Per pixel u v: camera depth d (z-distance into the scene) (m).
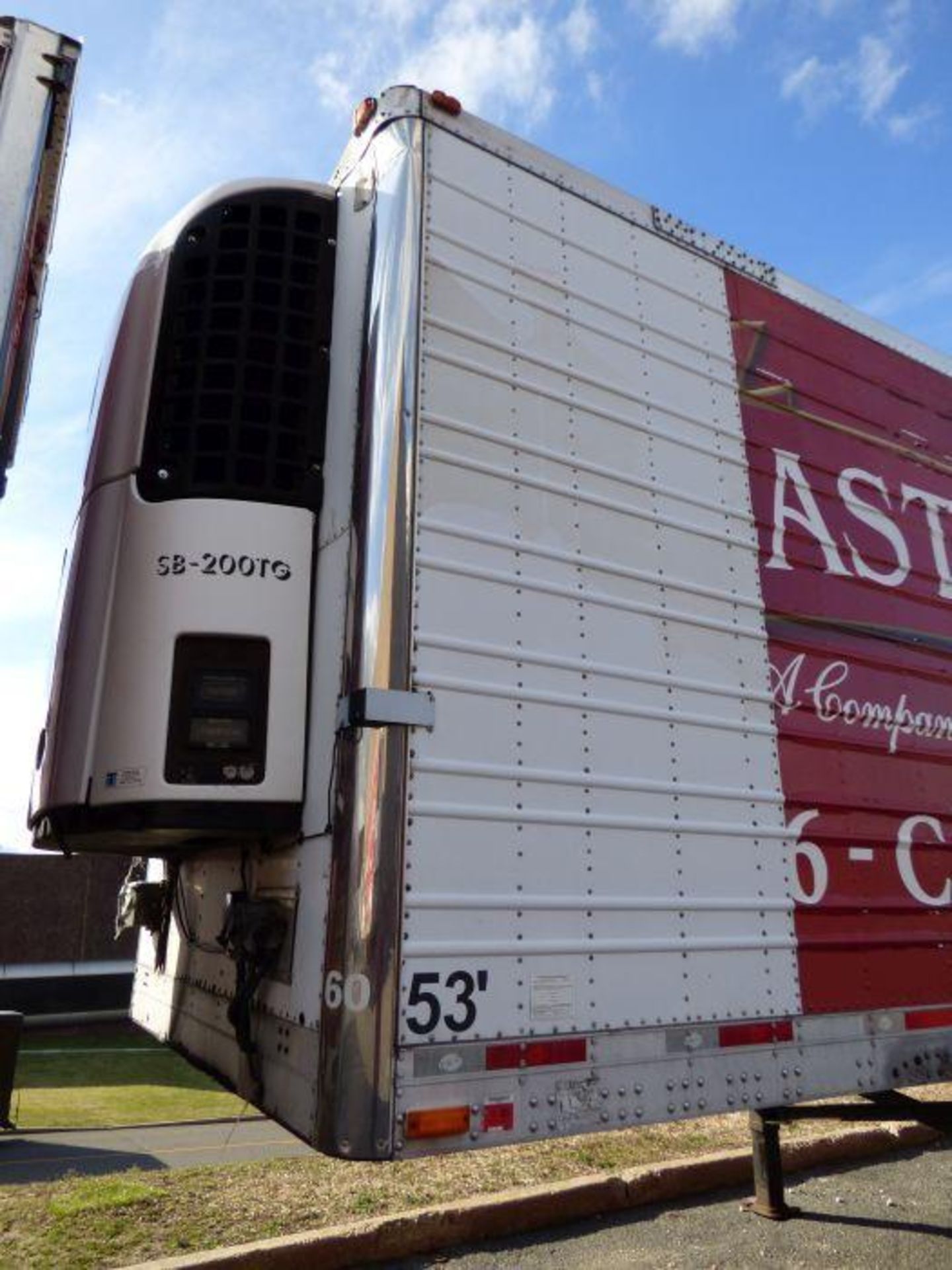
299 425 2.69
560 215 3.00
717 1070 2.52
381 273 2.54
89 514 2.78
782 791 2.96
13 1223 4.16
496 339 2.68
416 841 2.14
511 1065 2.14
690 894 2.62
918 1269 3.60
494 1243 4.04
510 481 2.59
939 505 4.03
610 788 2.53
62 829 2.64
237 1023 2.34
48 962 15.37
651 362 3.10
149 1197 4.49
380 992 2.00
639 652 2.74
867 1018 2.94
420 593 2.30
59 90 2.34
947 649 3.79
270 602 2.50
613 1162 4.96
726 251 3.52
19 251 2.15
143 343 2.83
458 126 2.80
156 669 2.41
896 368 4.06
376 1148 1.92
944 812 3.49
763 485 3.31
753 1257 3.77
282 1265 3.69
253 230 2.81
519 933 2.24
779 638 3.15
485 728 2.33
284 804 2.38
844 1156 5.23
